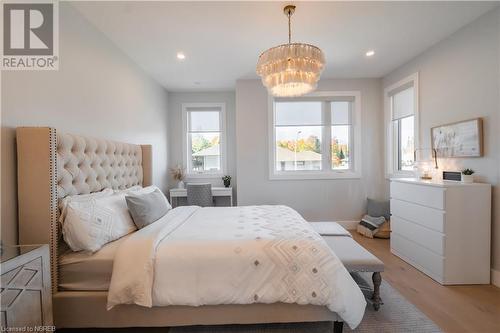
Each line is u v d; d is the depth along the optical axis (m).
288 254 1.55
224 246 1.58
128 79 3.02
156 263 1.51
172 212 2.55
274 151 4.08
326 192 4.08
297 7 2.10
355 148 4.07
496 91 2.16
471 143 2.38
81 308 1.54
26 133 1.53
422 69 3.07
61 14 1.92
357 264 1.81
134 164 2.96
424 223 2.48
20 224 1.54
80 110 2.14
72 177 1.85
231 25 2.37
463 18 2.32
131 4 2.02
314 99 4.07
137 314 1.55
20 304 1.18
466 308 1.89
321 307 1.56
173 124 4.64
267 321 1.56
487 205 2.23
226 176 4.55
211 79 3.94
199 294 1.47
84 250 1.61
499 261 2.18
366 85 4.04
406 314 1.82
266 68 1.97
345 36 2.63
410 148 3.52
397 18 2.30
